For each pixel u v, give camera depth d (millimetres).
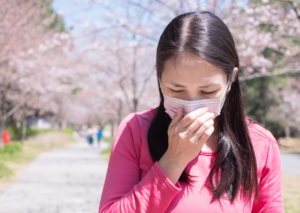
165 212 984
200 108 890
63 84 18188
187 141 883
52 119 42125
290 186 6602
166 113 1087
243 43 7938
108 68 15234
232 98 1120
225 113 1101
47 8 14430
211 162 1060
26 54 12625
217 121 1113
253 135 1144
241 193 1037
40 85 15875
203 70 884
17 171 10117
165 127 1075
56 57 15578
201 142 894
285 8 8672
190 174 1031
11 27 11508
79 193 7000
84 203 6059
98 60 15469
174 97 950
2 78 14477
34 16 13328
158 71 986
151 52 13688
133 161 1071
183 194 1000
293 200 4992
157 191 908
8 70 12875
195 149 901
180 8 7469
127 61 15039
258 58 8258
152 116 1146
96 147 27062
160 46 961
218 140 1095
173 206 986
